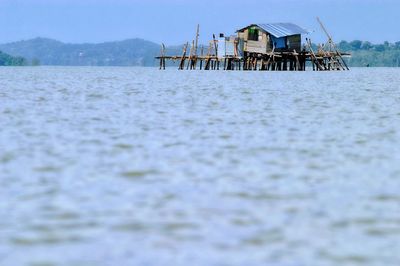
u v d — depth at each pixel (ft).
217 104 491.31
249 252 158.92
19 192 209.67
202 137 317.83
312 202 199.11
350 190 213.66
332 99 546.67
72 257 156.15
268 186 218.59
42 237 168.45
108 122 371.56
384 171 242.17
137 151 280.10
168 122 372.99
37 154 271.90
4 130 337.31
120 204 196.24
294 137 319.68
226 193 208.85
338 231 173.06
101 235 169.89
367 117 406.00
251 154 274.16
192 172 239.09
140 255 157.17
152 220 181.27
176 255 157.17
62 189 213.66
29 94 581.94
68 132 331.57
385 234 171.01
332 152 279.90
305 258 155.84
